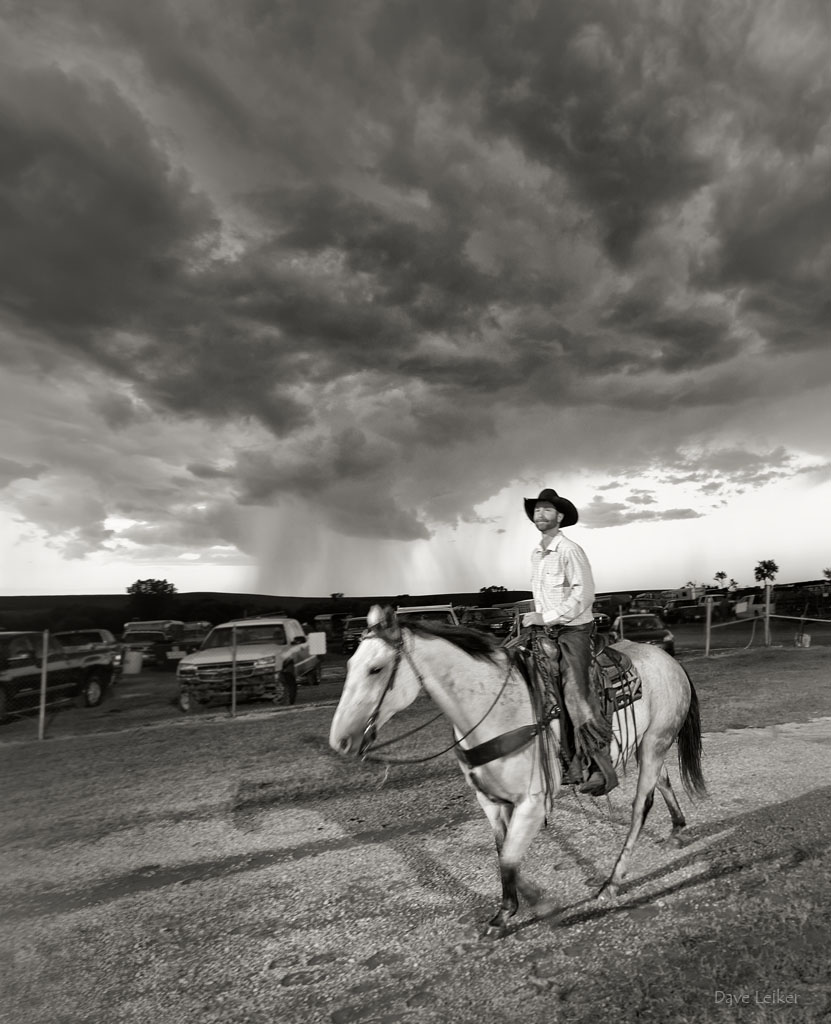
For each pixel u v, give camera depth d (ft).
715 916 14.20
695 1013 11.13
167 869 19.69
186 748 37.47
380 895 16.60
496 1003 11.88
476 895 16.08
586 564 15.76
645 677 17.04
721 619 120.57
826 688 46.70
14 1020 12.69
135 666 85.81
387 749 33.83
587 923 14.34
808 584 131.03
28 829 24.22
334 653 105.19
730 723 35.53
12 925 16.71
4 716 48.03
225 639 56.03
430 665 14.14
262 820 23.57
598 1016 11.26
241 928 15.57
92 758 36.14
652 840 18.71
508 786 14.19
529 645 15.69
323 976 13.25
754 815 20.26
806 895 14.79
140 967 14.23
